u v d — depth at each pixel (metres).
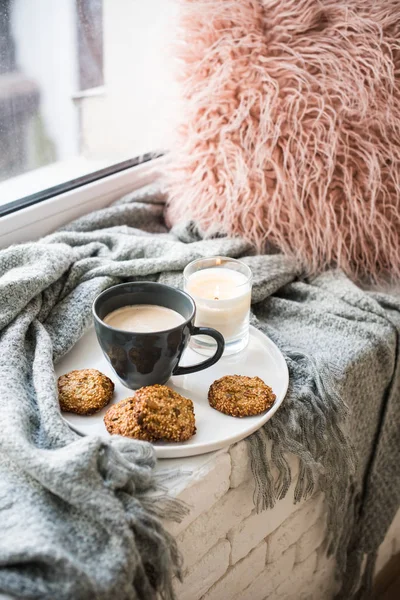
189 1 0.95
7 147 0.98
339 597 1.01
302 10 0.93
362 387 0.87
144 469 0.65
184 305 0.76
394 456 0.96
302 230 1.00
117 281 0.91
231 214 1.00
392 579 1.15
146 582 0.62
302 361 0.82
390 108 0.96
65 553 0.57
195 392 0.77
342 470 0.79
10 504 0.62
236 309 0.80
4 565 0.57
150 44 1.06
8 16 0.92
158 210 1.13
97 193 1.09
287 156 0.96
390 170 0.99
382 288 1.02
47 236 0.96
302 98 0.94
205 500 0.69
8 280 0.81
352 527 0.94
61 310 0.85
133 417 0.70
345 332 0.89
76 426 0.70
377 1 0.94
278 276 0.96
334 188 0.98
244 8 0.93
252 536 0.80
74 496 0.60
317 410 0.77
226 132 0.97
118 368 0.73
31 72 0.98
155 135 1.09
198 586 0.75
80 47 1.03
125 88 1.11
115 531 0.60
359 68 0.94
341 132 0.96
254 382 0.76
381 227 1.01
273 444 0.74
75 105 1.06
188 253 0.93
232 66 0.94
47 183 1.06
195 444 0.69
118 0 1.05
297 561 0.90
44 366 0.74
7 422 0.66
